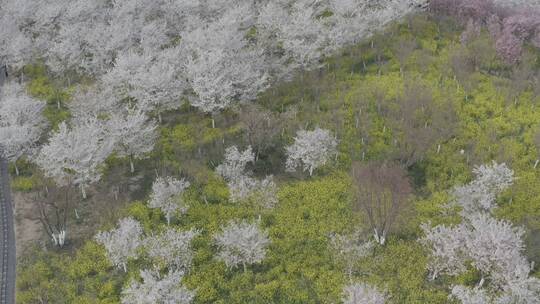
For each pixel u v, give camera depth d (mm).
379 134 66188
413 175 61625
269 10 79500
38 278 50781
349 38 78938
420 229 53875
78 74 80375
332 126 67625
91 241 54500
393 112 69438
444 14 91438
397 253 51375
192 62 67375
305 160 59344
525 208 56312
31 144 65125
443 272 49094
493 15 85188
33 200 60719
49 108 74938
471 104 71875
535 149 63844
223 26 75688
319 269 50250
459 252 48500
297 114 70188
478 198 53938
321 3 90750
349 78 77875
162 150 65812
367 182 55188
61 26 82125
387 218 52375
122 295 48688
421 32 88625
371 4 88250
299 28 74938
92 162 58031
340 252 50875
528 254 51000
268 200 56469
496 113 70125
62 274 51438
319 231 54062
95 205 59250
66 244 54719
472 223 48844
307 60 73625
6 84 76500
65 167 57469
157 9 86938
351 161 62656
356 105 71438
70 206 58812
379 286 48188
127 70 68750
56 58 77938
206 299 47875
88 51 79312
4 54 78000
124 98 72062
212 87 64375
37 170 64125
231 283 49219
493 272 46625
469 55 79375
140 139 61625
